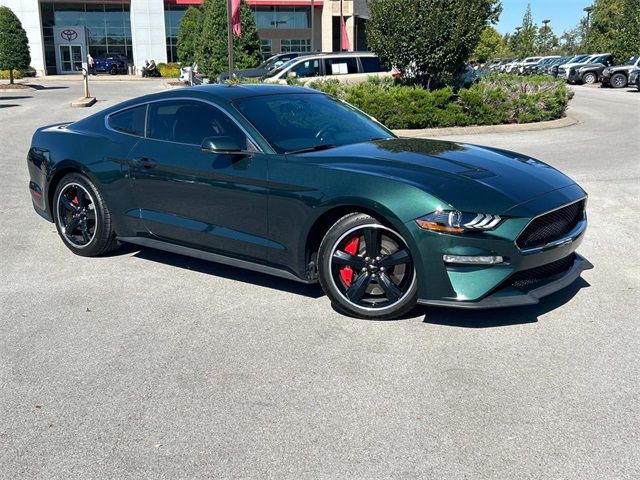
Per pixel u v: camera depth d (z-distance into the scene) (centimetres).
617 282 508
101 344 408
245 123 480
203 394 345
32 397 345
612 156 1140
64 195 592
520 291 408
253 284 515
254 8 5341
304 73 1909
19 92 3092
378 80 1653
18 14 4934
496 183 416
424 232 394
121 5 5162
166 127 528
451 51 1529
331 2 5309
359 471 278
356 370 368
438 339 406
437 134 1491
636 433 303
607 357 380
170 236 527
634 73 3167
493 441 299
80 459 290
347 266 435
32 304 477
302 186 438
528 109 1611
